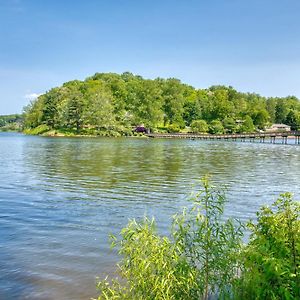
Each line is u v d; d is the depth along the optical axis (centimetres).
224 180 2662
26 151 5288
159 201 1858
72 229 1324
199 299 622
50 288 852
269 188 2334
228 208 1716
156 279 562
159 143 8625
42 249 1104
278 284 538
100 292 834
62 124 12950
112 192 2086
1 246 1125
